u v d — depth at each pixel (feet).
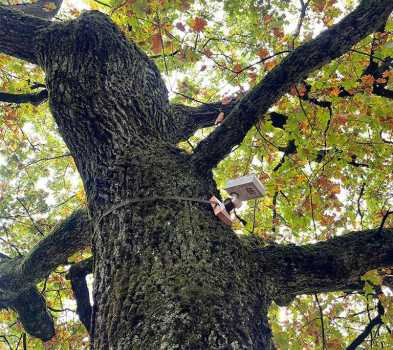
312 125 13.93
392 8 10.02
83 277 14.76
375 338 18.03
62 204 25.22
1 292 16.70
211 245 8.73
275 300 11.75
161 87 13.76
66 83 11.62
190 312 7.25
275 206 17.10
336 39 10.13
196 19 14.61
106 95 11.52
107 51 12.04
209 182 10.66
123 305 7.80
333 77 13.92
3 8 13.24
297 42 16.30
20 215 23.91
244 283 8.46
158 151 10.94
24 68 18.98
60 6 21.44
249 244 10.40
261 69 16.71
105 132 11.18
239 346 7.04
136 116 11.71
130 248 8.79
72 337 20.81
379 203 17.66
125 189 9.93
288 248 9.77
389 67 15.01
